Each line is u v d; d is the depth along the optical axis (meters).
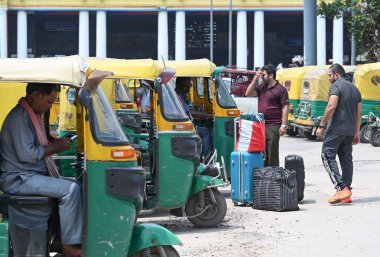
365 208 22.19
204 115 25.25
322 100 47.22
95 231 12.11
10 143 12.33
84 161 12.12
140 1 121.06
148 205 18.84
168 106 18.84
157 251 12.71
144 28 135.38
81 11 120.12
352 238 18.00
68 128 22.08
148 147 19.78
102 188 12.12
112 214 12.15
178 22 122.38
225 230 19.28
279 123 24.14
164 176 18.62
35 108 12.51
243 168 22.45
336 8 53.31
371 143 42.47
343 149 23.00
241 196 22.52
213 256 16.27
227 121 24.58
